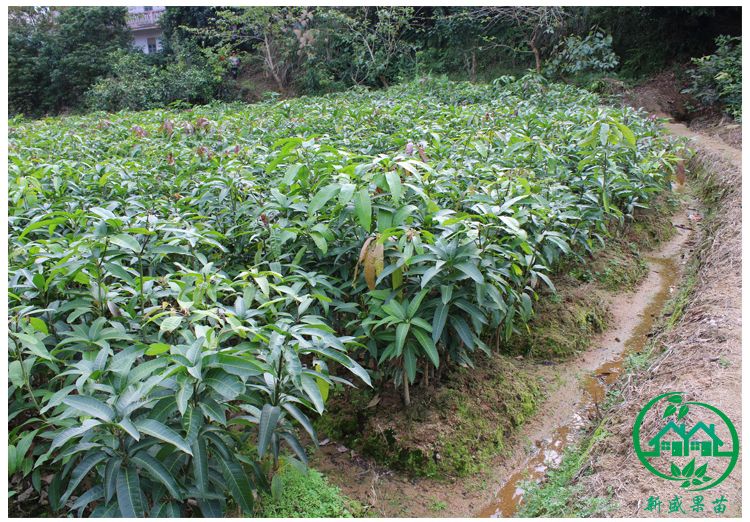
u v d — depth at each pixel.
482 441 2.45
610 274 4.02
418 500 2.22
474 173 3.43
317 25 15.18
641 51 11.52
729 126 8.12
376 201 2.52
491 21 13.52
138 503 1.52
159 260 2.60
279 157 3.03
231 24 16.50
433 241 2.39
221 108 9.66
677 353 2.75
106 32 17.70
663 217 5.14
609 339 3.41
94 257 2.10
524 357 3.15
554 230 3.30
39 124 8.50
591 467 2.21
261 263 2.61
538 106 7.61
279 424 1.94
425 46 15.12
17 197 3.04
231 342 2.48
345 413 2.51
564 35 12.35
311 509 2.00
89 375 1.70
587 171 4.30
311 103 9.00
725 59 9.17
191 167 4.14
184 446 1.49
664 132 6.92
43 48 17.42
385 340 2.46
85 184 3.59
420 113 6.73
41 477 2.02
